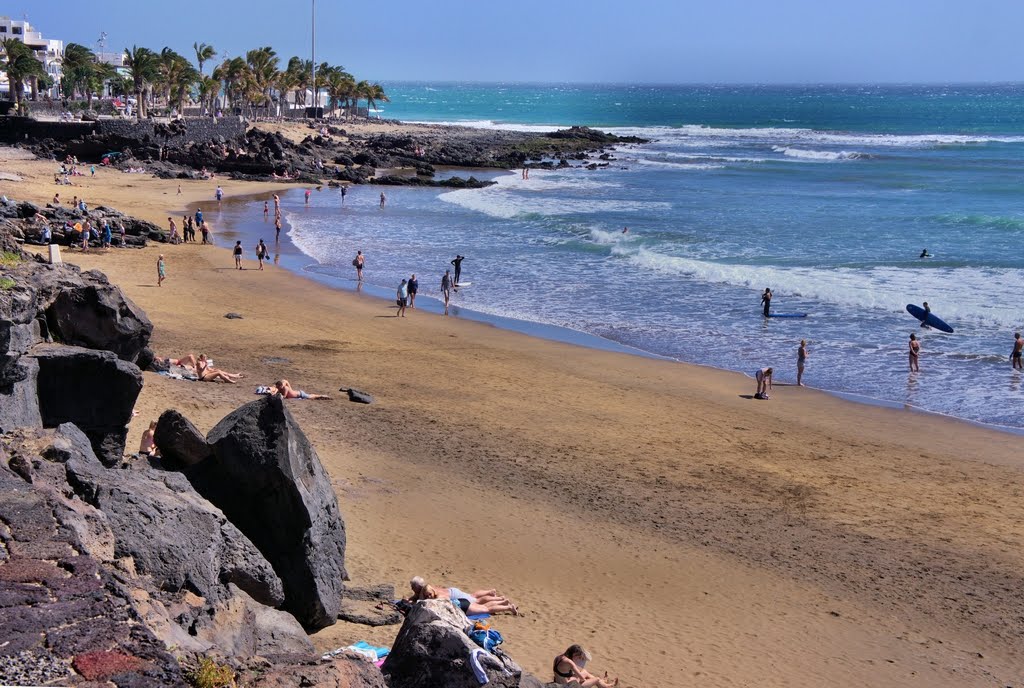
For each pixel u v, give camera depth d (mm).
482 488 18938
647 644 13305
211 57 142875
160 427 12680
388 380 26734
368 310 37125
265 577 11328
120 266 42531
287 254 49531
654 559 16344
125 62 106688
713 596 15148
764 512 18781
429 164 106188
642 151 130250
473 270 46344
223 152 91125
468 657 9125
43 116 99625
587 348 32250
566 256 50312
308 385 25328
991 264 46156
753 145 138875
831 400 27031
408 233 58125
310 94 195750
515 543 16516
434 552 15797
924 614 14945
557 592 14836
